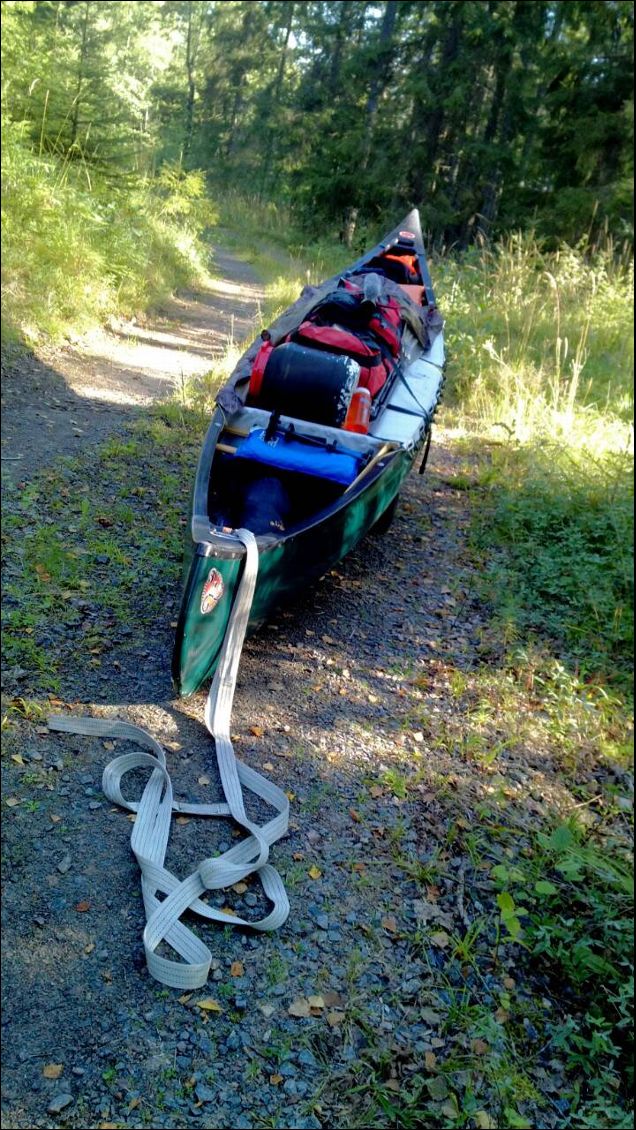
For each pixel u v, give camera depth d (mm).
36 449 6672
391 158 26984
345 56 37906
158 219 17438
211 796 3693
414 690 4789
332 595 5637
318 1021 2838
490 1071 2781
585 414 9625
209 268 19000
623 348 12297
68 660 4355
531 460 7816
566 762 4453
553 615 5848
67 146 13602
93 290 10773
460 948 3150
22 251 9977
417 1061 2779
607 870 3580
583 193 22203
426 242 26078
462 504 7559
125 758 3670
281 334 6469
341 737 4250
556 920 3424
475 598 5965
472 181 26844
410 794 3949
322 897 3312
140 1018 2732
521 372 10117
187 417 7938
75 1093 2494
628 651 5645
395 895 3391
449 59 25688
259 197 44594
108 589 5000
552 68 23406
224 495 5082
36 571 5027
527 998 3096
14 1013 2670
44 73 13219
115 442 7035
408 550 6547
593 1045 2893
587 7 22766
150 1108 2496
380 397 6191
